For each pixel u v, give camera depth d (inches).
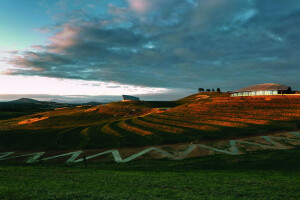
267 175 782.5
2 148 1915.6
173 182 633.0
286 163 988.6
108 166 1147.9
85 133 2432.3
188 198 454.3
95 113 4741.6
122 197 453.4
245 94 3924.7
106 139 2053.4
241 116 2413.9
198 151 1413.6
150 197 457.1
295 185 589.0
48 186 544.4
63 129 2837.1
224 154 1284.4
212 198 454.9
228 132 1878.7
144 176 748.0
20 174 745.0
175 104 6594.5
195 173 847.1
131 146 1727.4
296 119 2020.2
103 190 517.7
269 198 464.8
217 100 3627.0
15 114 6747.1
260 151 1283.2
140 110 4945.9
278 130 1784.0
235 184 605.9
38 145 1984.5
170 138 1856.5
